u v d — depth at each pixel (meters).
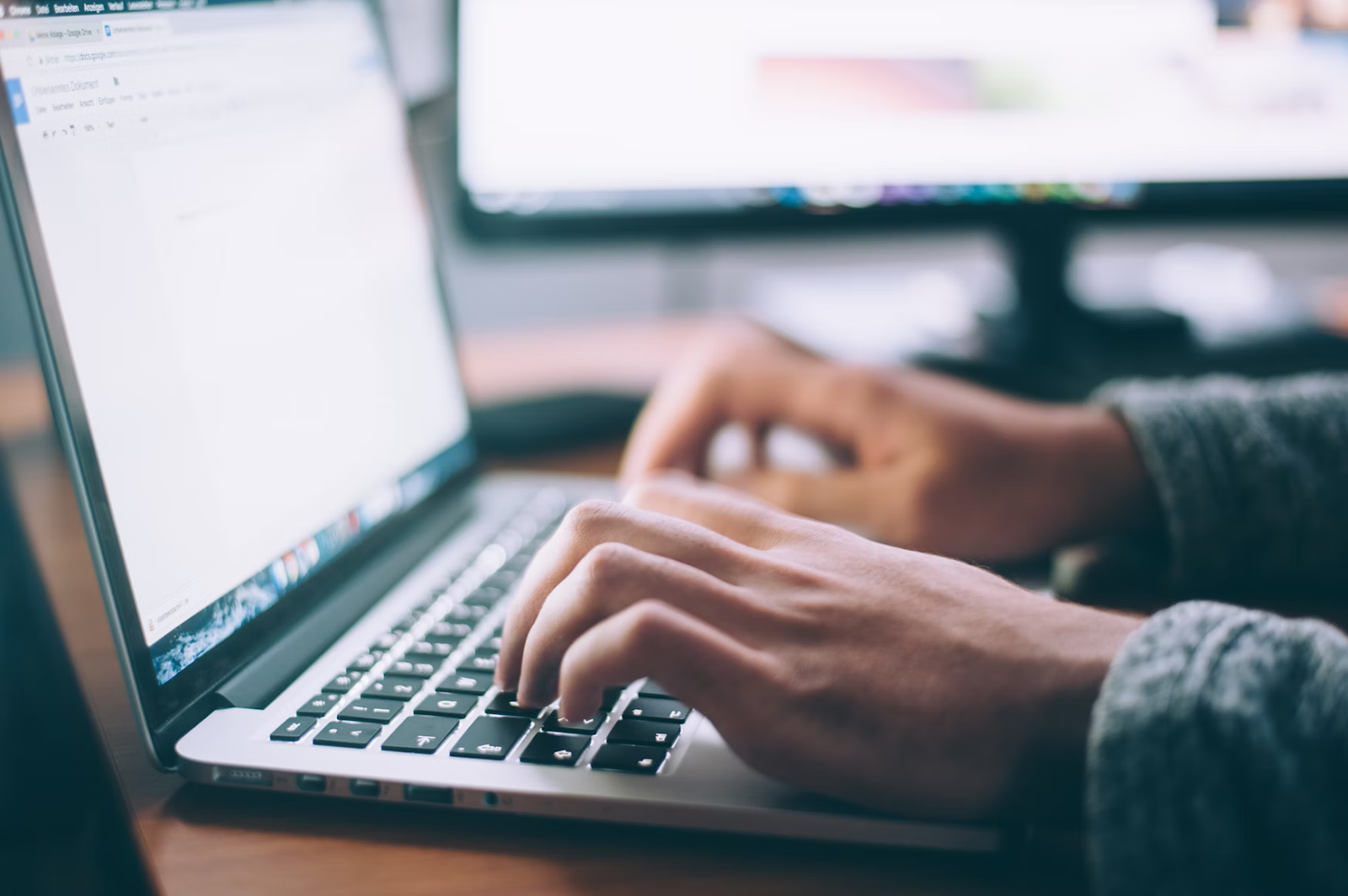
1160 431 0.52
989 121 0.79
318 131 0.54
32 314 0.33
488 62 0.76
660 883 0.30
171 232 0.41
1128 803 0.28
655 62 0.77
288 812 0.34
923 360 0.79
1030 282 0.86
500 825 0.33
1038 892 0.30
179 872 0.31
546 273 1.15
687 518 0.41
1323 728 0.29
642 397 0.77
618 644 0.31
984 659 0.32
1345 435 0.52
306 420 0.48
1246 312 0.91
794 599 0.34
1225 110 0.80
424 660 0.41
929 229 0.82
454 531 0.57
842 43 0.78
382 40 0.63
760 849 0.32
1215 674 0.30
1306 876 0.28
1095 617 0.34
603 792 0.32
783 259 1.20
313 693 0.38
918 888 0.30
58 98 0.36
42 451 0.77
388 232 0.60
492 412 0.75
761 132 0.79
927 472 0.52
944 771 0.30
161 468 0.38
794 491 0.54
